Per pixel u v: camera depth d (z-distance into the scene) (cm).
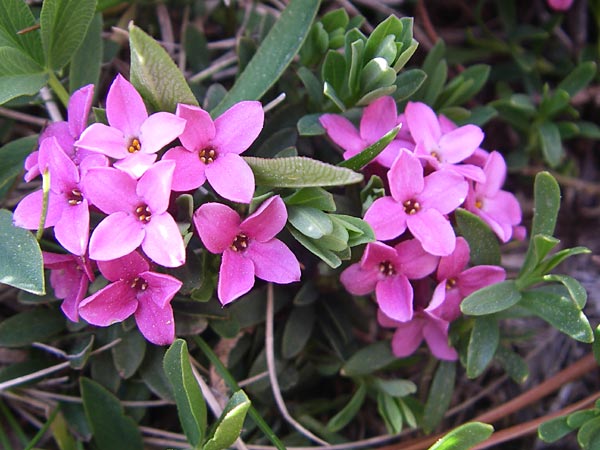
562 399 11
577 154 12
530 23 13
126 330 9
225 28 12
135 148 7
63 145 8
